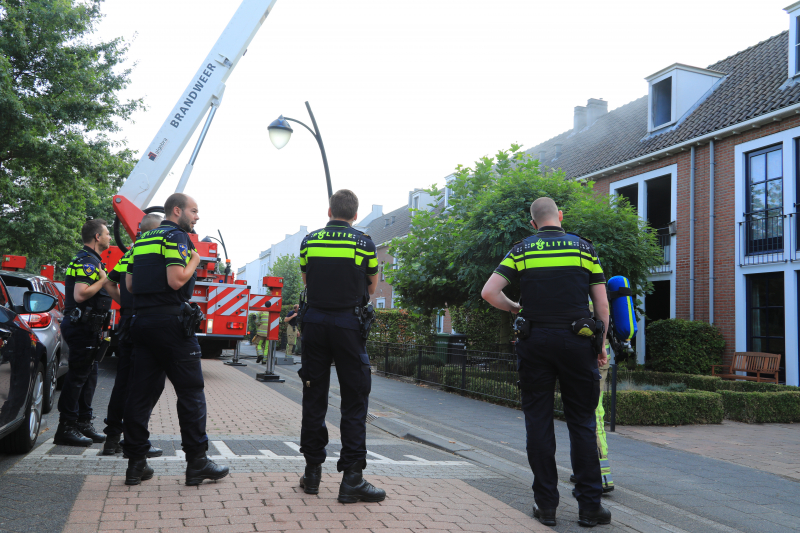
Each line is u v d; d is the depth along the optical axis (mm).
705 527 3879
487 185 13438
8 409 3994
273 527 3080
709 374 13023
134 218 9320
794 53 13273
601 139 19781
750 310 13008
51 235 19359
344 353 3701
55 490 3582
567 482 4902
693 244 14312
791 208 12117
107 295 5086
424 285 13383
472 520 3498
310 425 3740
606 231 10828
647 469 5559
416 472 4793
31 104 14039
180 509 3311
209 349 12875
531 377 3639
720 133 13586
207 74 9734
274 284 12281
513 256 3766
